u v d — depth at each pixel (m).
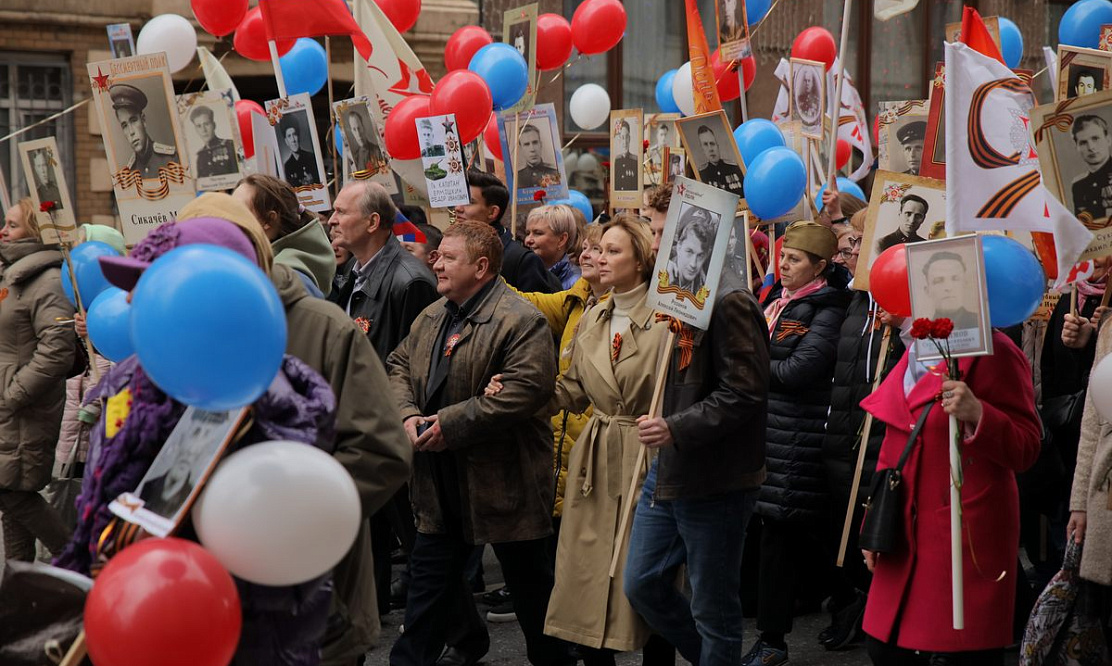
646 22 13.59
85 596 2.42
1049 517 6.04
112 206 11.92
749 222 6.71
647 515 4.44
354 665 2.97
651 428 4.15
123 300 4.33
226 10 7.27
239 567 2.29
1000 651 3.91
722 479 4.25
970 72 4.22
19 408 5.89
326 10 6.52
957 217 4.23
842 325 5.55
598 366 4.67
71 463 6.60
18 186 11.73
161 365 2.11
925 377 3.97
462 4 12.44
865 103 14.17
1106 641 4.27
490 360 4.69
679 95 8.42
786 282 5.71
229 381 2.13
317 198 6.45
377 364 3.01
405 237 6.59
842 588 5.70
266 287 2.18
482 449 4.71
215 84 7.64
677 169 7.55
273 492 2.26
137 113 5.54
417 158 6.82
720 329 4.24
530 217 6.89
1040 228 4.23
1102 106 4.13
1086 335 5.25
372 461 2.90
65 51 11.68
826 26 13.96
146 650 2.14
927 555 3.87
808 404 5.55
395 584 6.34
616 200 8.19
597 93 10.48
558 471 5.82
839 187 7.91
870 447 5.28
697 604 4.31
